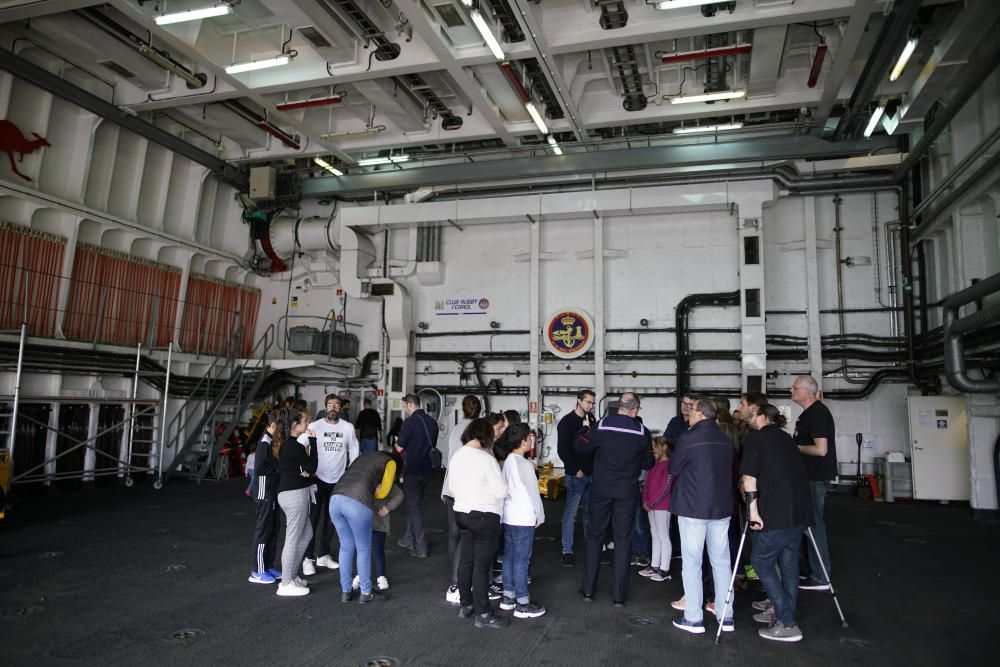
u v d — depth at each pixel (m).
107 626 4.43
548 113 11.59
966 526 8.59
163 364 13.13
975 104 9.65
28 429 10.79
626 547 5.12
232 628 4.44
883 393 11.99
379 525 5.42
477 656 4.04
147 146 12.91
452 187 14.12
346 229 14.27
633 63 9.91
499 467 4.98
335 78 9.83
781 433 4.52
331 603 5.01
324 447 5.93
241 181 14.51
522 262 14.02
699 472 4.56
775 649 4.23
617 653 4.13
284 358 15.00
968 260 9.79
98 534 7.35
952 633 4.54
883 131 11.66
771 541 4.33
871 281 12.23
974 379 9.27
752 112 11.74
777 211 12.75
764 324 11.70
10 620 4.50
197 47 9.24
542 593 5.44
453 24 8.87
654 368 12.99
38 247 10.96
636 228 13.27
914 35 8.30
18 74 10.07
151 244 13.20
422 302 14.52
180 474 13.12
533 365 13.32
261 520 5.53
